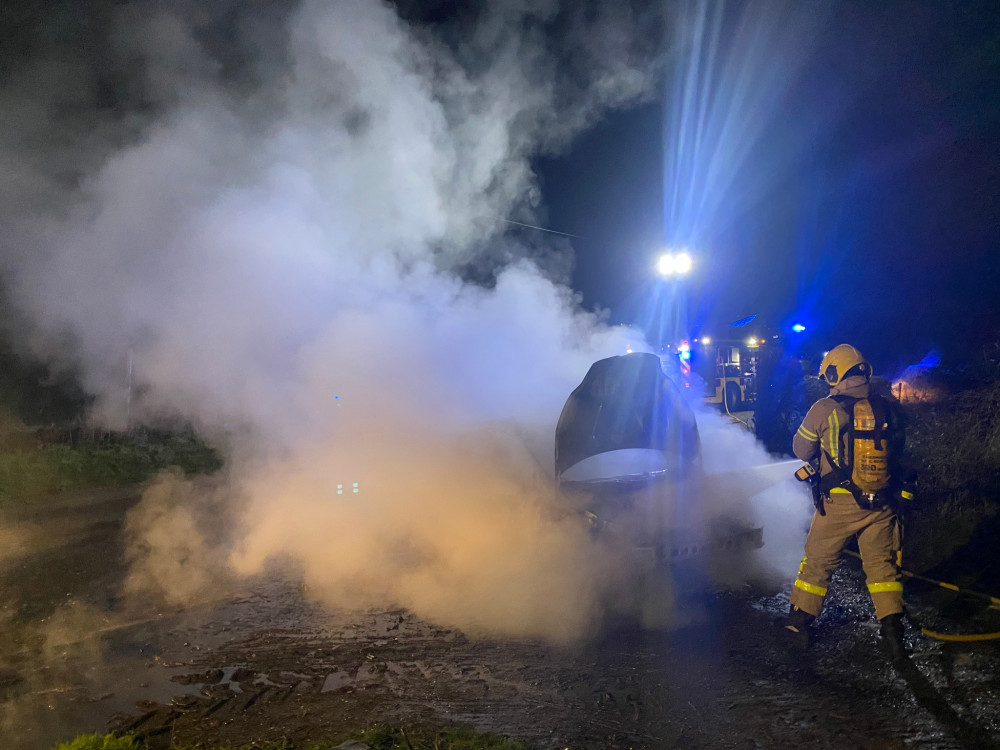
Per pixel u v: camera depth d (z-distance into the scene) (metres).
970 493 6.29
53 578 6.38
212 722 3.60
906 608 4.61
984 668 3.72
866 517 4.03
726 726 3.41
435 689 3.90
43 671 4.30
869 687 3.69
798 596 4.25
